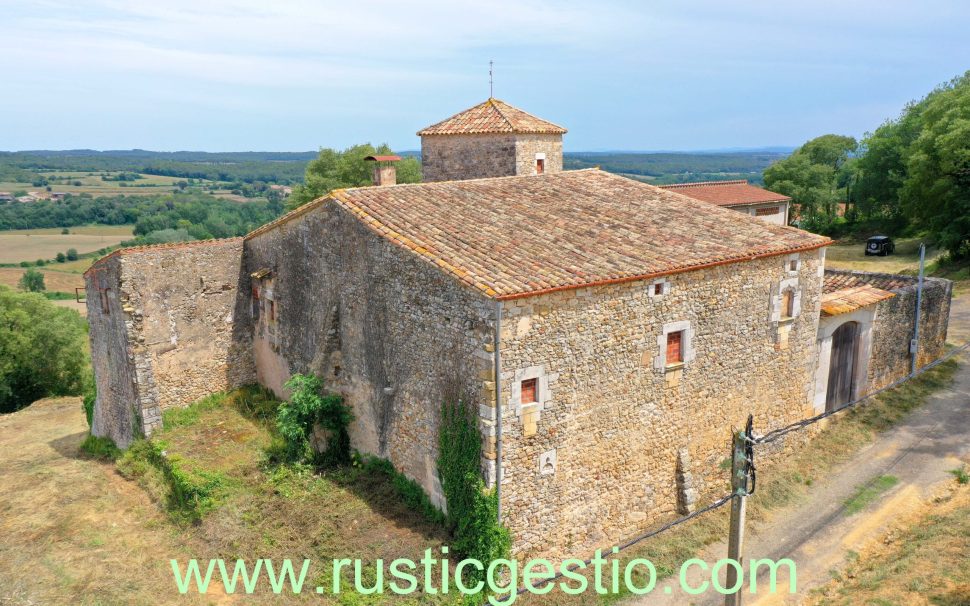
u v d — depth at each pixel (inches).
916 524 575.5
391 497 579.5
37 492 720.3
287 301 767.1
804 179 2329.0
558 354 498.3
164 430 775.7
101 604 502.9
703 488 617.6
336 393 664.4
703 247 602.5
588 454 530.6
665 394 573.6
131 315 762.2
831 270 955.3
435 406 531.8
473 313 480.4
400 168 2274.9
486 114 883.4
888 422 770.8
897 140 2022.6
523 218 626.2
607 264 531.8
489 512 480.4
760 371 651.5
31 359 1481.3
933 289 899.4
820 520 595.2
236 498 616.4
